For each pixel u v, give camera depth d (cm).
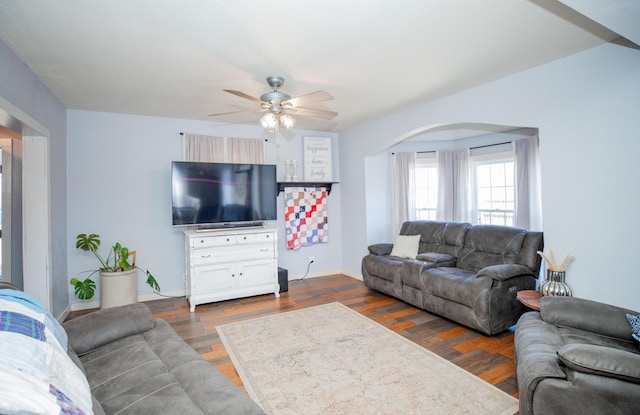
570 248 276
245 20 206
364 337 301
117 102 368
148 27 212
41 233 309
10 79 238
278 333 312
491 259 362
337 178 569
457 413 196
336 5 192
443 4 193
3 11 191
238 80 307
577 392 145
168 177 440
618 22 179
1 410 78
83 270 396
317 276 548
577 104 267
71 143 390
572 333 202
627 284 244
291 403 206
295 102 279
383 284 419
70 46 236
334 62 272
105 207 407
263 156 495
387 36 230
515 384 225
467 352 272
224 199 434
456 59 272
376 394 215
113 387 148
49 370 113
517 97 306
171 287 441
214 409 125
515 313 309
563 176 278
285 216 518
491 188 511
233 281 412
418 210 571
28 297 154
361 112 432
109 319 199
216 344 291
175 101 367
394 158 540
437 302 342
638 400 136
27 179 305
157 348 188
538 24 218
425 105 396
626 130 242
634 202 239
